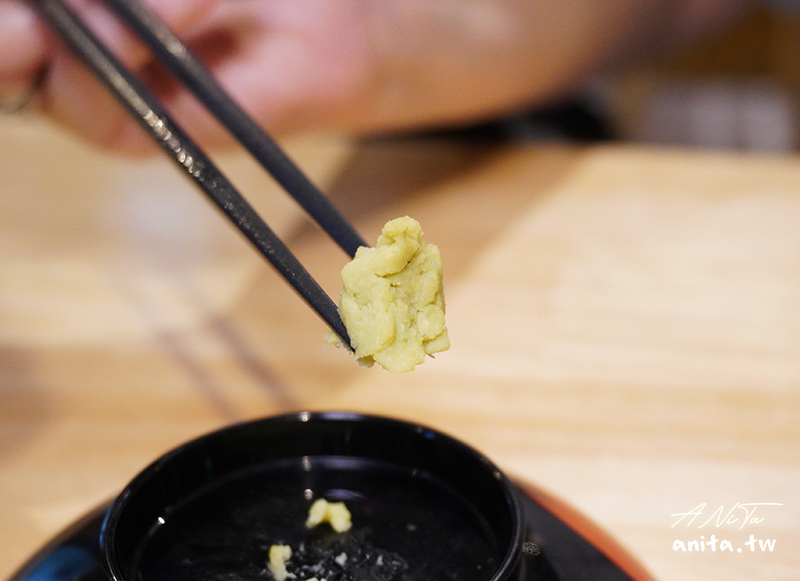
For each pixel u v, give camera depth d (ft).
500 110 1.98
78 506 0.93
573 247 1.49
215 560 0.76
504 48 1.85
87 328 1.24
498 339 1.21
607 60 2.09
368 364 0.76
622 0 2.05
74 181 1.77
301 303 1.31
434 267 0.77
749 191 1.71
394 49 1.68
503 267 1.42
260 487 0.81
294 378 1.13
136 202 1.68
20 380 1.13
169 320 1.26
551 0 1.90
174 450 0.77
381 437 0.81
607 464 0.98
